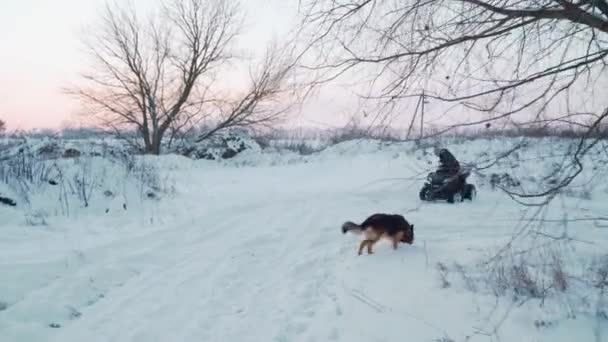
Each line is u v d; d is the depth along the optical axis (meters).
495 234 7.55
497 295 4.77
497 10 3.42
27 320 4.59
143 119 25.64
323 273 6.18
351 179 15.52
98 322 4.68
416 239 7.55
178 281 5.86
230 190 14.32
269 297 5.38
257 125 25.72
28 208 8.72
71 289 5.32
